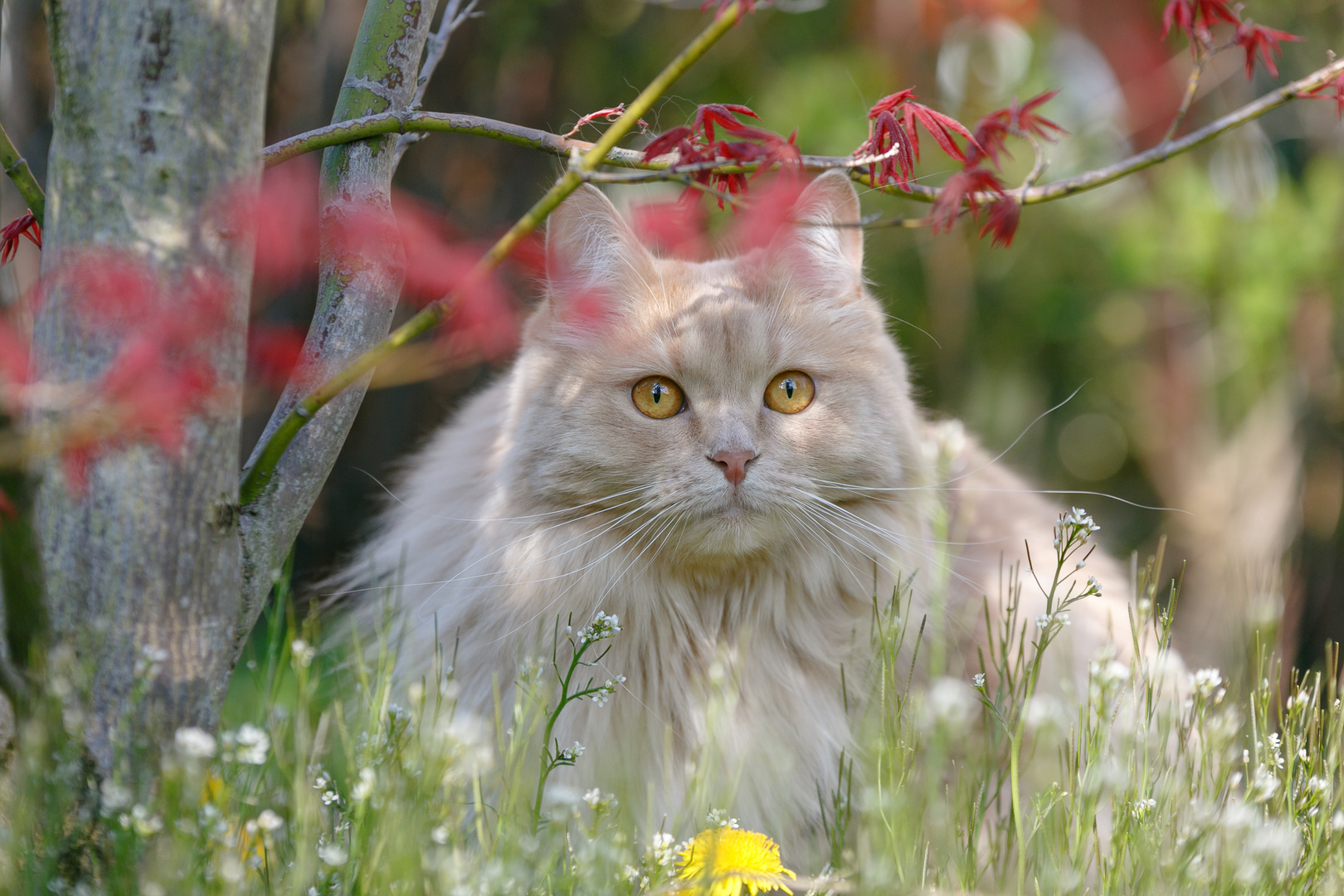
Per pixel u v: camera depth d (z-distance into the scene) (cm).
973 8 231
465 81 196
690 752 152
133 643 140
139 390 138
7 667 139
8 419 138
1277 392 257
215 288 139
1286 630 234
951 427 146
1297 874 144
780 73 238
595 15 220
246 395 142
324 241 146
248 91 139
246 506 144
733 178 147
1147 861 143
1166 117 250
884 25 239
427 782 141
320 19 181
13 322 143
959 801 146
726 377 152
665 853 143
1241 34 146
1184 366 280
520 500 154
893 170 146
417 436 192
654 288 154
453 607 154
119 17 138
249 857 141
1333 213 225
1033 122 144
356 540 182
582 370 153
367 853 140
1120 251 240
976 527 158
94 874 140
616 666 153
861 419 154
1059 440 321
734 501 152
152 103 138
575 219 154
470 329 141
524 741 146
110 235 139
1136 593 153
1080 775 146
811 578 153
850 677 153
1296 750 148
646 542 153
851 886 143
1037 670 146
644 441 152
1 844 139
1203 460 279
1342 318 241
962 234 253
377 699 145
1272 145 252
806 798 152
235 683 164
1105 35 252
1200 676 147
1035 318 263
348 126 144
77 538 140
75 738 139
